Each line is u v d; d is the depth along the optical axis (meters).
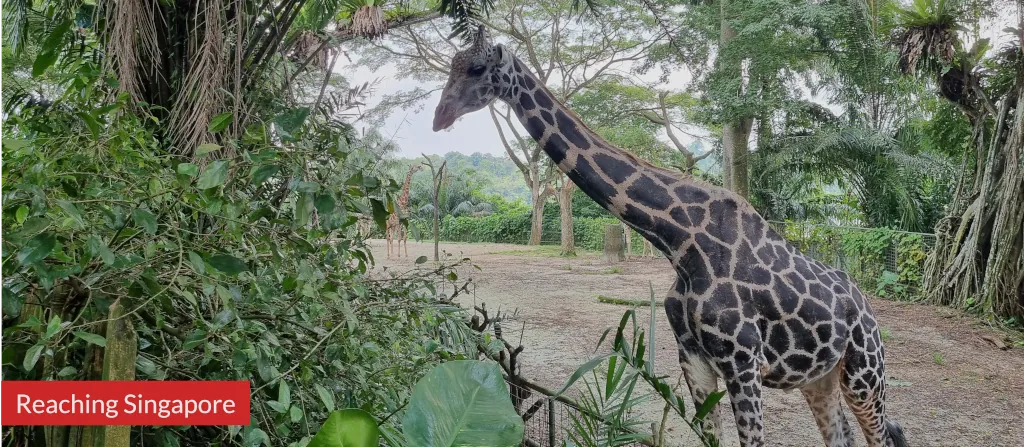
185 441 1.63
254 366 1.54
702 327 2.71
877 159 13.07
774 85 12.36
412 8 9.20
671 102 20.09
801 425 4.59
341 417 1.09
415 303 2.33
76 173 1.40
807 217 15.79
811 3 10.86
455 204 31.31
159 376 1.35
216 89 2.53
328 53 4.71
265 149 1.52
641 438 1.99
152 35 2.70
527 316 8.52
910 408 5.04
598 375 5.38
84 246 1.25
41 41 3.74
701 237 2.73
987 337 7.36
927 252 9.93
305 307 1.80
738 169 14.08
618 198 2.83
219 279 1.48
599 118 20.00
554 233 25.83
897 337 7.49
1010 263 8.11
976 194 9.13
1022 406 5.07
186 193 1.48
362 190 1.60
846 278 3.03
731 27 11.97
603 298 9.80
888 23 9.64
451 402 1.19
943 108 11.46
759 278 2.70
